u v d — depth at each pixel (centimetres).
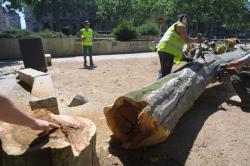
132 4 4434
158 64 1380
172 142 454
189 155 420
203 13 3666
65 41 1934
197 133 489
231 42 1075
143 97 405
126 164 392
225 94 727
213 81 695
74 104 651
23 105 669
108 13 4650
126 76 1040
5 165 235
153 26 2484
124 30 2259
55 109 513
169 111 432
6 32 2062
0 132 255
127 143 422
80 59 1677
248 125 528
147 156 411
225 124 531
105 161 395
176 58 712
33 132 255
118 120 423
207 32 4275
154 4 4272
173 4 3831
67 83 918
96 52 2067
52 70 1216
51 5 6281
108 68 1253
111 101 679
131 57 1772
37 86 605
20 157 227
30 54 1141
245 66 699
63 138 251
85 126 286
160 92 439
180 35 683
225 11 3628
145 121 396
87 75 1070
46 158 234
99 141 451
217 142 459
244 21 4481
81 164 257
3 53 1798
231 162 405
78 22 6750
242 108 624
